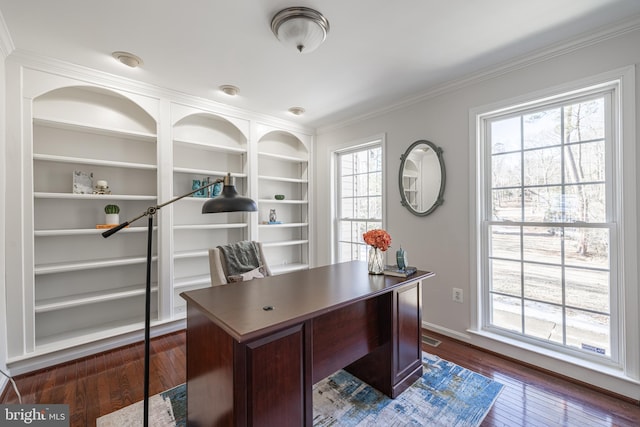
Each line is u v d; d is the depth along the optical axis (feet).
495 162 8.47
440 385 6.70
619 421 5.52
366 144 12.10
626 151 6.20
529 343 7.79
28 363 7.27
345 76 8.72
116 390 6.57
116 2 5.52
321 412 5.81
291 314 4.50
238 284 6.36
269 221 13.26
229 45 7.06
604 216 6.70
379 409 5.90
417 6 5.72
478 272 8.57
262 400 4.17
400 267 7.24
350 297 5.39
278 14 5.88
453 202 9.11
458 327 9.01
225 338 4.14
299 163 14.94
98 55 7.47
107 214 8.96
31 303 7.33
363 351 6.13
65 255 8.71
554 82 7.14
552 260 7.47
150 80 8.91
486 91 8.36
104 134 9.25
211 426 4.51
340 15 5.97
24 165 7.27
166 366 7.60
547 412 5.78
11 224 7.06
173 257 9.79
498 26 6.37
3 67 6.84
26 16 5.90
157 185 9.51
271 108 11.42
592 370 6.52
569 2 5.62
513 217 8.14
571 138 7.18
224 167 12.16
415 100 10.08
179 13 5.86
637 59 6.05
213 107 10.76
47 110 8.38
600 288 6.76
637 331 6.10
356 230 12.86
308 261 14.11
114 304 9.53
